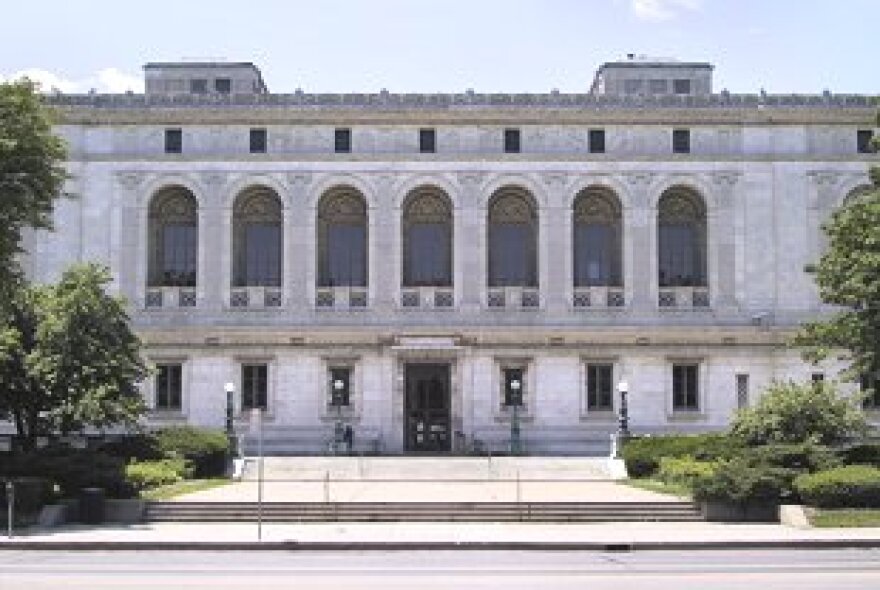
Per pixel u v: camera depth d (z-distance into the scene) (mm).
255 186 84188
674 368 83562
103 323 61344
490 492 57062
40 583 28906
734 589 27453
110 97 84062
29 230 82500
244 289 83562
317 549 39281
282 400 82625
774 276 84062
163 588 27859
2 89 51281
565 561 34875
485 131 84125
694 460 62031
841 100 85250
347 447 81000
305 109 83438
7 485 45969
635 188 84125
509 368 83062
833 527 45875
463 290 83500
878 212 56938
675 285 85438
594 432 82500
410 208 86500
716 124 84625
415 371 83438
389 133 84000
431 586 28203
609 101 84500
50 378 58938
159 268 85375
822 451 54625
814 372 82938
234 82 96188
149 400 82500
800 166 84500
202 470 66250
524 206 86688
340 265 86188
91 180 83438
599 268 86625
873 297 56125
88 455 54125
